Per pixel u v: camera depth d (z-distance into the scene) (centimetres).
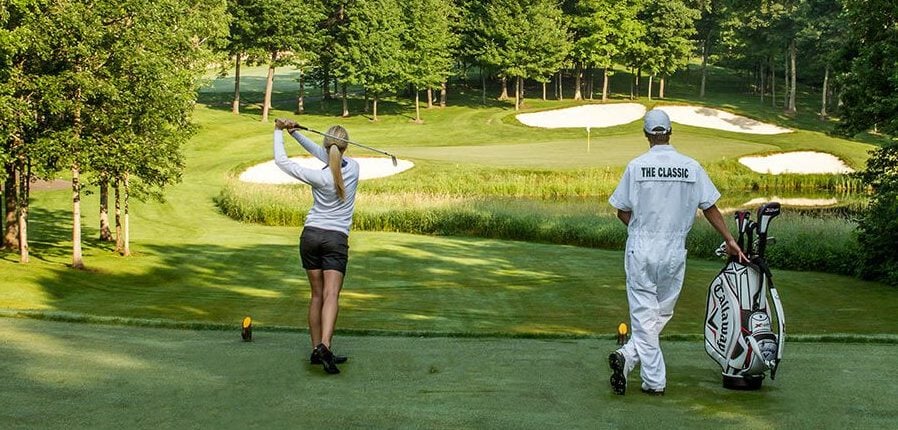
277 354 719
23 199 2333
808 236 2864
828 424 494
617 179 5062
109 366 641
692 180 582
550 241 3444
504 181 5012
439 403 545
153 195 2714
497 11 8719
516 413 520
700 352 778
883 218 2492
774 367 577
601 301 1933
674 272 583
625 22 8844
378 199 4022
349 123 8012
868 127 2767
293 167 678
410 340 886
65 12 2164
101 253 2739
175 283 2242
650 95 9406
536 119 7969
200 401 537
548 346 820
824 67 8356
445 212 3662
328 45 8662
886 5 2667
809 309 1838
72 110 2244
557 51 8825
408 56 8275
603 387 600
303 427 481
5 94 2083
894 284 2345
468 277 2347
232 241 3180
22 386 562
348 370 655
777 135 7000
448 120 8144
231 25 7806
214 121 7488
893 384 605
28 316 976
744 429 484
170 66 2528
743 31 8894
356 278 2311
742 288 593
